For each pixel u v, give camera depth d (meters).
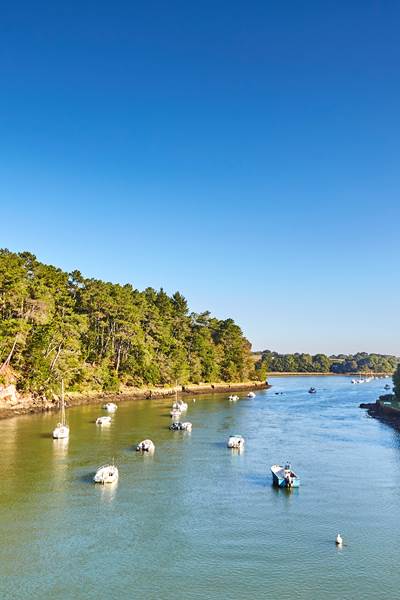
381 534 42.72
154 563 37.31
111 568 36.56
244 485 56.66
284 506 49.56
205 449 76.06
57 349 128.25
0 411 106.44
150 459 68.62
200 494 53.16
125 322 157.25
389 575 35.72
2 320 113.75
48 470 61.47
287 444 81.06
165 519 45.81
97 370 148.00
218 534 42.59
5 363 113.12
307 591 33.53
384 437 88.56
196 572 36.00
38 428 91.50
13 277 109.38
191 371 198.00
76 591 33.41
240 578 35.19
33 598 32.56
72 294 154.25
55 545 40.19
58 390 126.62
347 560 37.97
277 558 38.19
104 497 51.75
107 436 85.62
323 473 62.31
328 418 115.12
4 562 37.38
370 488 55.78
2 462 65.25
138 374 167.75
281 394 194.00
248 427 99.81
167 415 116.25
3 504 49.25
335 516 46.91
